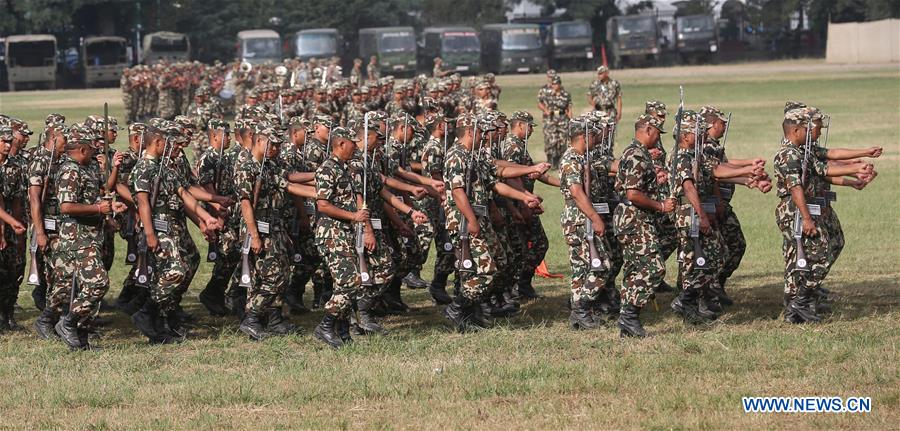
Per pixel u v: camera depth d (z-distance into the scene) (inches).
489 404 1010.1
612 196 1370.6
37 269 1280.8
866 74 7071.9
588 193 1268.5
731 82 6752.0
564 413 976.3
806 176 1296.8
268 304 1304.1
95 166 1266.0
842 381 1046.4
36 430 964.6
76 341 1262.3
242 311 1438.2
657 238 1253.7
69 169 1227.2
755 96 5644.7
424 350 1222.9
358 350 1226.0
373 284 1273.4
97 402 1043.3
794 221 1295.5
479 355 1192.8
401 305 1485.0
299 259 1448.1
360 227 1232.8
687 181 1316.4
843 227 2086.6
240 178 1259.2
